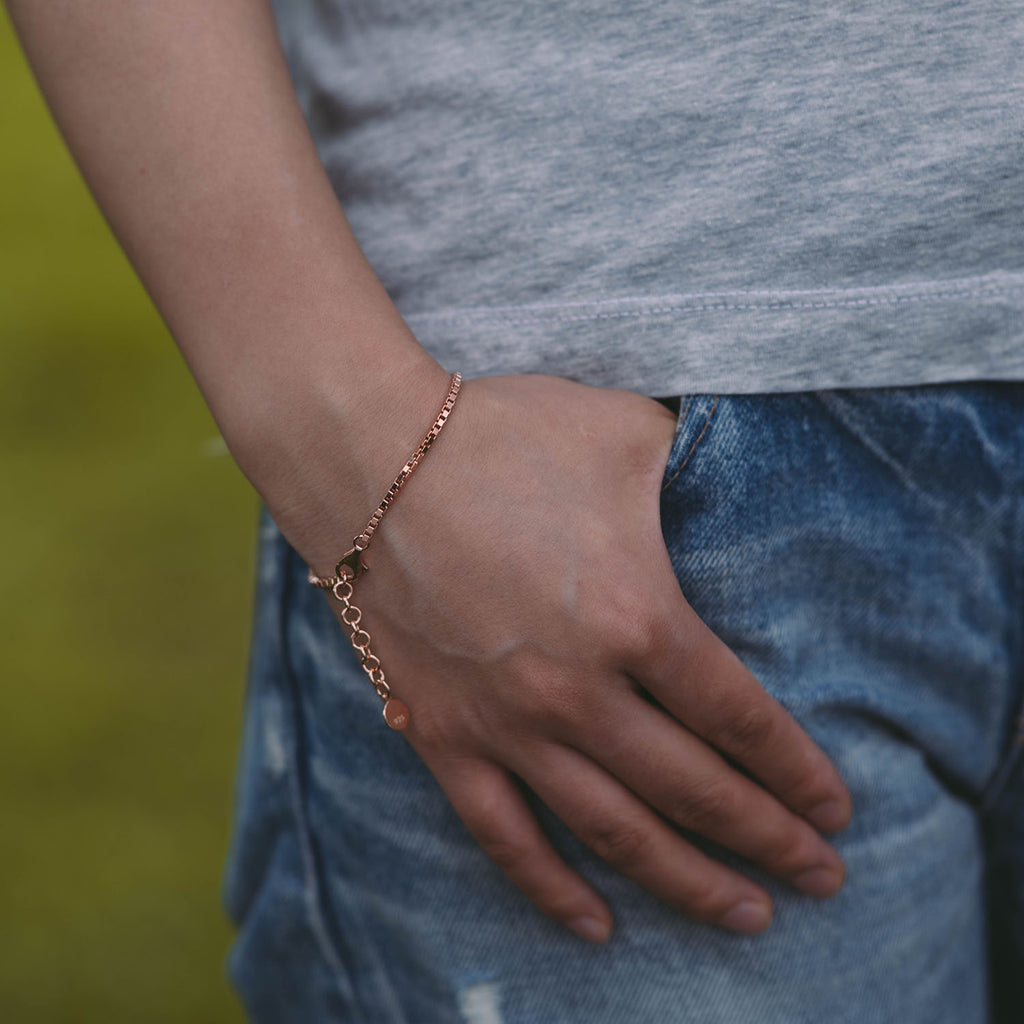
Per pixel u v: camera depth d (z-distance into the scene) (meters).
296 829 0.80
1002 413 0.75
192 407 1.98
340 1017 0.81
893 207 0.73
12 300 2.20
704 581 0.74
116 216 0.73
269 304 0.72
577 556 0.72
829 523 0.75
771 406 0.74
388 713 0.74
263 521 0.80
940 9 0.73
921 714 0.78
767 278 0.74
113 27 0.72
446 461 0.72
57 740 1.40
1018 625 0.78
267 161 0.72
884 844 0.77
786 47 0.73
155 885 1.24
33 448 1.86
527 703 0.73
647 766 0.73
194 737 1.41
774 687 0.75
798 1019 0.78
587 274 0.74
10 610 1.56
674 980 0.77
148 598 1.60
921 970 0.79
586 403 0.74
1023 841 0.82
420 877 0.77
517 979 0.77
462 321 0.75
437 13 0.76
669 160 0.74
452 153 0.75
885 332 0.74
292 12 0.81
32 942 1.18
